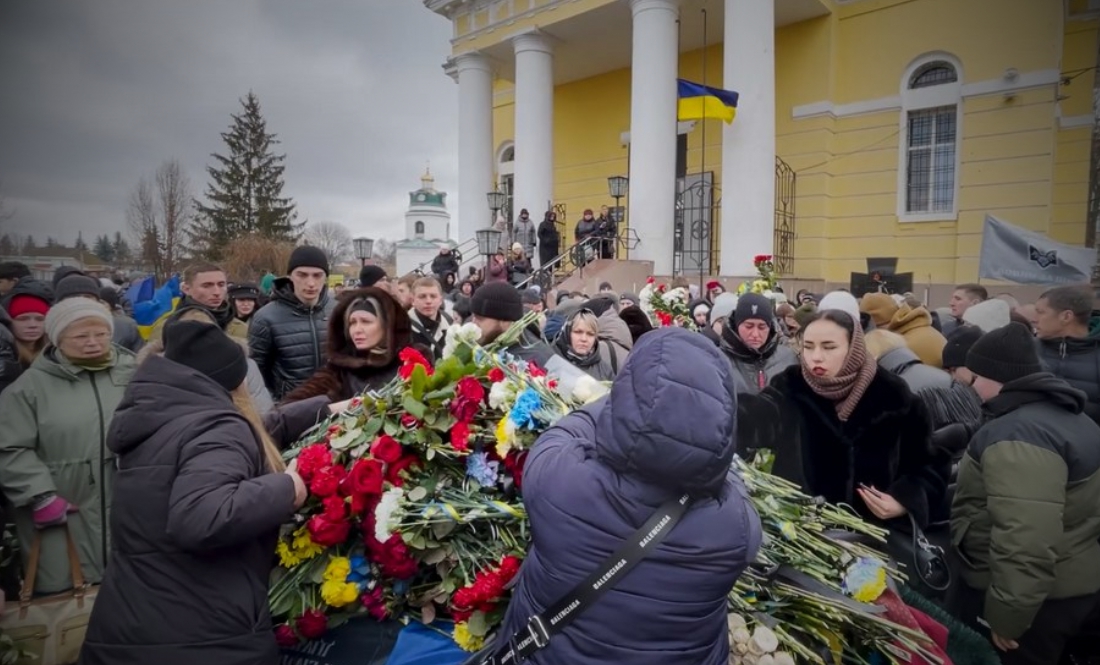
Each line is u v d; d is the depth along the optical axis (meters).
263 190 33.34
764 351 3.92
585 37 15.39
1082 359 3.37
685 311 6.26
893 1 13.54
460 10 16.62
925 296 12.59
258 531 1.68
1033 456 2.21
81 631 2.43
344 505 1.89
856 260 14.12
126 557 1.71
